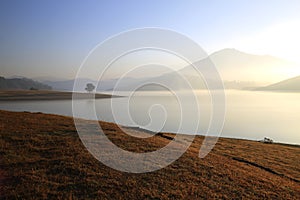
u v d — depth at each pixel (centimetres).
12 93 9131
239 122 5394
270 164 1555
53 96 6912
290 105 10538
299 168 1533
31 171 985
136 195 860
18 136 1498
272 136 4112
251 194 961
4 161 1071
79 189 873
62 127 1805
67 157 1155
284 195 989
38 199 783
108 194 851
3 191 816
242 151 1911
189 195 896
